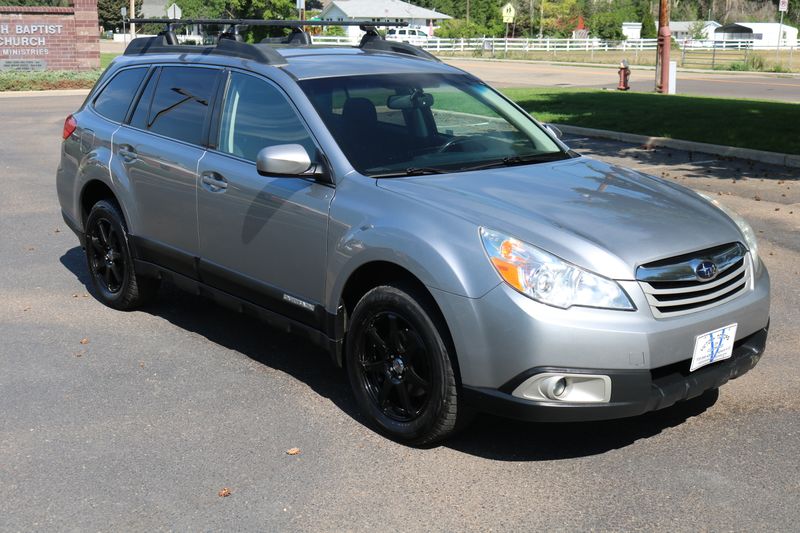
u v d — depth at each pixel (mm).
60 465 4129
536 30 77688
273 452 4262
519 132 5391
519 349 3779
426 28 74812
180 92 5785
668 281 3926
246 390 5023
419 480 3980
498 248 3893
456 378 4043
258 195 4930
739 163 12820
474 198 4285
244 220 5051
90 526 3619
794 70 40062
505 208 4180
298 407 4793
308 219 4637
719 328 4051
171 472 4062
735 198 10297
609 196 4477
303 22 5789
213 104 5449
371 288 4609
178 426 4551
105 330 6043
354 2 76188
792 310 6426
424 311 4082
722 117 16812
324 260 4578
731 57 50688
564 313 3756
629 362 3779
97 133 6336
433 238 4039
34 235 8781
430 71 5551
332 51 5703
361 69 5312
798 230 8766
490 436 4422
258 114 5145
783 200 10172
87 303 6641
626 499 3799
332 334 4609
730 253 4227
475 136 5184
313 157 4758
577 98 21938
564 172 4863
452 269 3928
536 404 3803
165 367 5375
